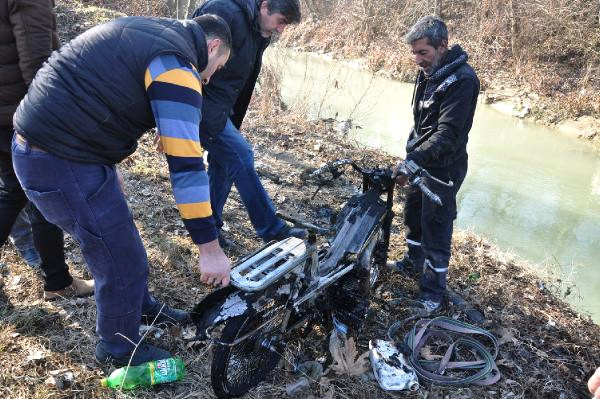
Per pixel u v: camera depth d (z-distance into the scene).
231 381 2.60
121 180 2.65
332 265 2.96
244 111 3.93
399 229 4.84
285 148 6.56
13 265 3.36
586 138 9.28
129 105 2.08
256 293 2.47
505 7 12.78
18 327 2.88
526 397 3.12
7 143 2.68
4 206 2.75
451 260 4.48
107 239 2.24
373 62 13.45
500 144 8.73
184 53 2.09
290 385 2.77
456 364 3.15
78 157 2.11
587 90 10.63
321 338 3.16
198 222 2.16
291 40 16.44
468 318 3.71
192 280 3.53
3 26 2.55
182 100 2.04
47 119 2.05
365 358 3.11
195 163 2.10
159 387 2.65
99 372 2.67
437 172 3.46
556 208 6.48
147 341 2.91
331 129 7.76
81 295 3.18
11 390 2.51
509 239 5.66
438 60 3.29
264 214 3.71
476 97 3.31
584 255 5.48
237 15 3.18
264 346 2.62
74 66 2.05
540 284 4.51
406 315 3.59
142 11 12.80
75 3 10.48
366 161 6.42
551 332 3.79
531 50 12.00
